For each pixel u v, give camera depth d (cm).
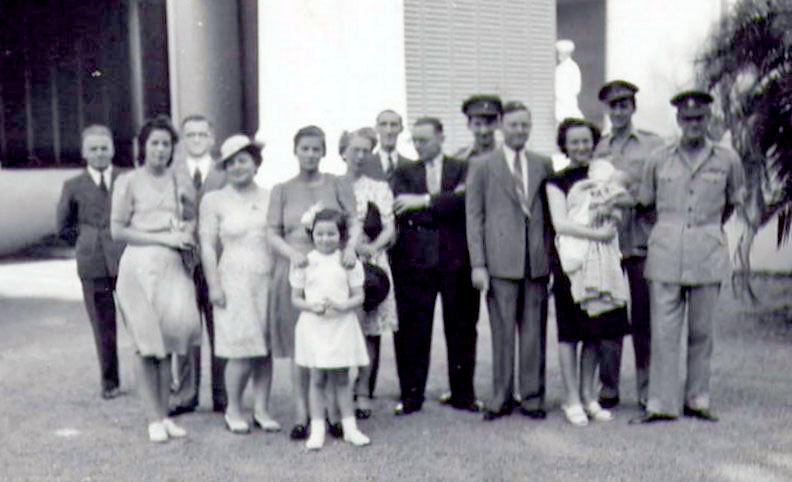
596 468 550
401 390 689
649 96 1465
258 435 630
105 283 725
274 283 626
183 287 625
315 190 632
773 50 918
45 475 550
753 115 920
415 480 535
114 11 1628
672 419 648
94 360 854
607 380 691
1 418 673
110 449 600
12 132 1591
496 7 1502
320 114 1348
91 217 732
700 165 638
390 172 740
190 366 689
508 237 650
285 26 1359
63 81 1619
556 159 1547
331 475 545
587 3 1825
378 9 1361
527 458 571
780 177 936
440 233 683
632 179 696
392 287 695
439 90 1445
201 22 1714
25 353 881
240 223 623
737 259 1312
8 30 1578
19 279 1314
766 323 986
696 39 1343
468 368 690
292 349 625
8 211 1541
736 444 593
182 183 665
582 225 636
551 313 1059
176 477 546
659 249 641
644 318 685
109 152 746
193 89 1711
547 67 1573
